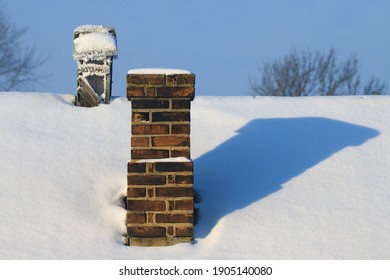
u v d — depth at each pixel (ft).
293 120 29.43
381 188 24.58
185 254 21.44
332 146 27.40
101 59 30.17
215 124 28.96
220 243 21.81
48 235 22.00
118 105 30.25
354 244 21.75
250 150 26.94
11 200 23.44
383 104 31.04
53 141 27.04
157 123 22.67
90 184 24.49
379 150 27.12
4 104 29.53
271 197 24.00
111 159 26.07
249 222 22.65
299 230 22.31
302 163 26.13
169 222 22.12
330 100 31.35
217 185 24.85
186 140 22.63
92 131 28.07
